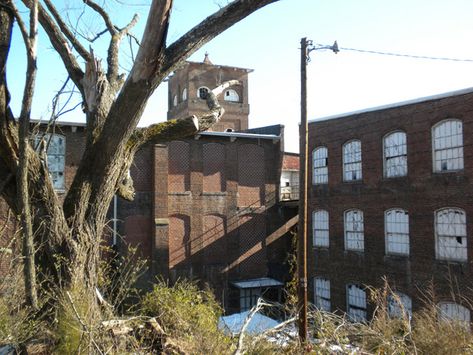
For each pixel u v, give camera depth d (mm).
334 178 23453
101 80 6969
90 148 6684
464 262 17547
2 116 6152
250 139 26906
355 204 22203
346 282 22500
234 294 25578
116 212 23219
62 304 5445
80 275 6270
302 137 12016
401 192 20062
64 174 21938
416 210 19391
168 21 5559
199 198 25266
